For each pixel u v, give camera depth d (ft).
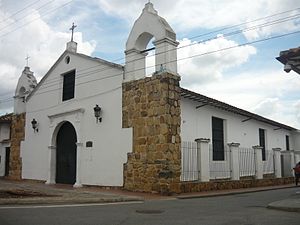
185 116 61.00
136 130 52.31
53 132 67.62
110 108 56.85
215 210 33.47
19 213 29.04
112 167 55.01
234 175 64.39
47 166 68.03
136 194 47.83
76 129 61.77
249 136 80.12
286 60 30.91
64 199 38.52
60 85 68.80
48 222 25.12
